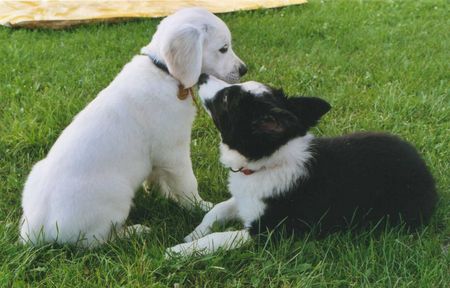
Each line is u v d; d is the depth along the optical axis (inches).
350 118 94.3
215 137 92.7
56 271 75.8
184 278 75.3
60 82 102.6
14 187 85.4
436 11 148.7
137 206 84.1
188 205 83.9
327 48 115.8
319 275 75.4
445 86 101.5
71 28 128.3
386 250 77.2
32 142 90.2
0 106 97.6
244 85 79.0
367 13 144.3
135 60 82.0
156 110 80.3
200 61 79.7
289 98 78.4
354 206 78.8
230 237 78.6
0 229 79.1
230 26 128.6
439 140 90.8
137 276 74.9
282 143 77.7
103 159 77.9
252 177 79.1
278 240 78.8
